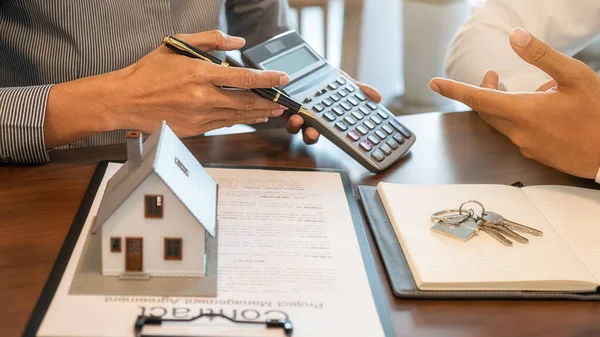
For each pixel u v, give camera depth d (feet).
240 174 2.47
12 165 2.47
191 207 1.77
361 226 2.21
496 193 2.40
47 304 1.72
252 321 1.71
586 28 3.66
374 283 1.93
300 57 2.87
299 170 2.55
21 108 2.40
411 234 2.11
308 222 2.19
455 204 2.31
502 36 3.45
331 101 2.76
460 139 2.92
